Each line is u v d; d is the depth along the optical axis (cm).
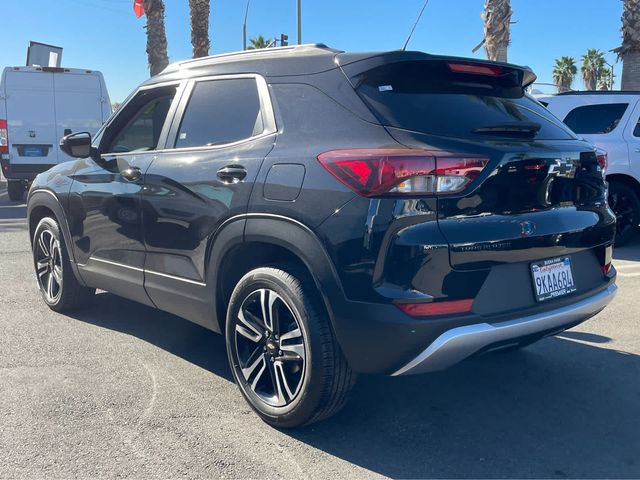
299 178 316
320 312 314
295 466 304
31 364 427
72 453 312
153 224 408
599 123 848
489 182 299
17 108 1351
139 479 291
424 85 331
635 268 730
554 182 331
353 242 293
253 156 345
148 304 439
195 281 382
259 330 344
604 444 327
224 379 407
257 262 369
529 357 448
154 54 1855
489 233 299
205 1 1919
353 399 380
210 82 402
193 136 398
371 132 307
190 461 307
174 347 464
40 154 1373
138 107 454
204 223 367
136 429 337
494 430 342
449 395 386
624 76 1327
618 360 441
